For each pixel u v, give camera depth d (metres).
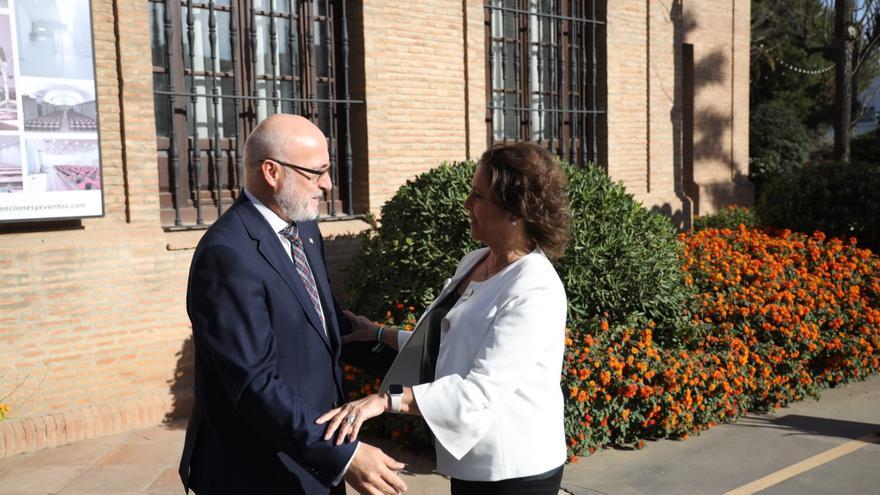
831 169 9.55
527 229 2.46
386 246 5.90
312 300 2.53
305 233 2.70
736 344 6.12
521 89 8.93
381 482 2.26
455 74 7.96
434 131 7.82
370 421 5.37
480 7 8.12
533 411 2.37
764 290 6.98
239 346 2.22
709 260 7.37
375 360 2.98
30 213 5.11
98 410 5.44
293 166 2.42
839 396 6.70
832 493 4.48
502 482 2.35
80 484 4.57
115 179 5.63
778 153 19.47
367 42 7.14
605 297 5.67
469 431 2.26
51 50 5.16
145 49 5.70
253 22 6.59
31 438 5.10
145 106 5.72
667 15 10.67
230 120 6.58
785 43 24.30
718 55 14.08
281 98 6.51
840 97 11.58
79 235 5.43
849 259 8.27
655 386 5.37
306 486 2.39
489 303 2.39
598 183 5.94
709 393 5.65
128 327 5.62
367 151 7.21
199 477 2.46
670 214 10.77
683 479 4.71
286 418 2.20
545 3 9.11
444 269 5.57
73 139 5.28
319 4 7.07
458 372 2.41
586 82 9.67
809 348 6.50
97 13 5.47
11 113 5.01
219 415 2.38
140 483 4.60
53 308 5.27
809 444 5.38
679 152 11.12
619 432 5.36
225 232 2.35
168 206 6.19
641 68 10.34
